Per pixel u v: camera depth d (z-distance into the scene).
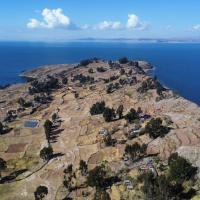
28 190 125.06
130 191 107.88
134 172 118.19
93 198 106.62
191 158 117.25
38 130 189.38
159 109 184.38
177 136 138.00
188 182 102.94
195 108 178.50
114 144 147.38
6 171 143.38
